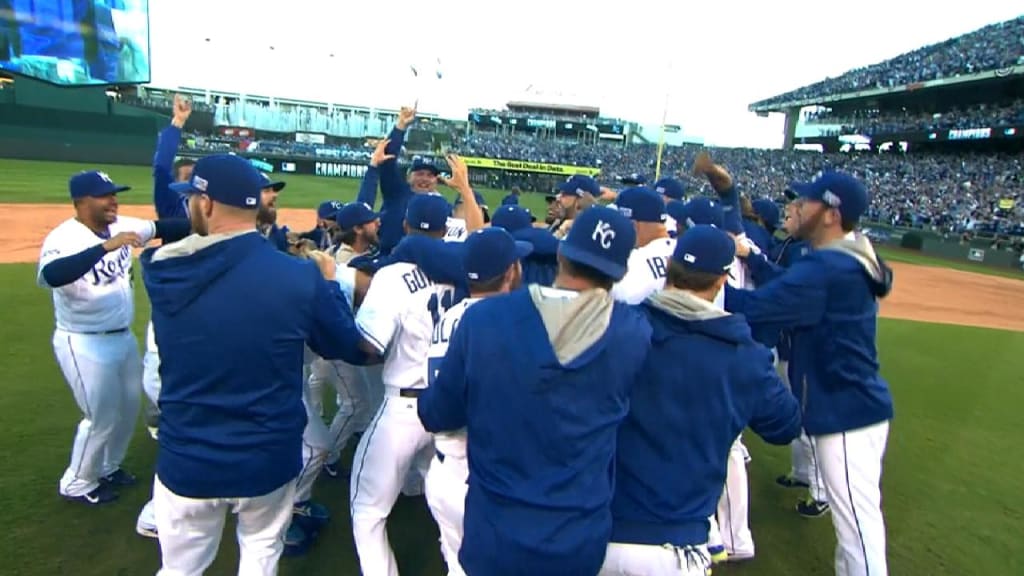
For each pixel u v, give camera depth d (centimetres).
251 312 237
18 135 3409
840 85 4762
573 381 205
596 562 212
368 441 320
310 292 253
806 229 331
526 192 5122
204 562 269
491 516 212
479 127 7469
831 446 318
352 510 318
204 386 239
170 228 425
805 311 303
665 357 229
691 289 242
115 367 396
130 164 3716
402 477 321
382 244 497
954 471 528
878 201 3500
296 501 364
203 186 241
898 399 708
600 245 216
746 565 386
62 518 380
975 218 2948
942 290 1755
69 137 3553
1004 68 3216
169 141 429
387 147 506
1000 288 1866
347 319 277
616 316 219
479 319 216
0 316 763
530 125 7381
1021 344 1072
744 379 236
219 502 251
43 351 652
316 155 4631
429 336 313
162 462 250
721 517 381
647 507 230
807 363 322
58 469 432
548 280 380
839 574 330
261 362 241
